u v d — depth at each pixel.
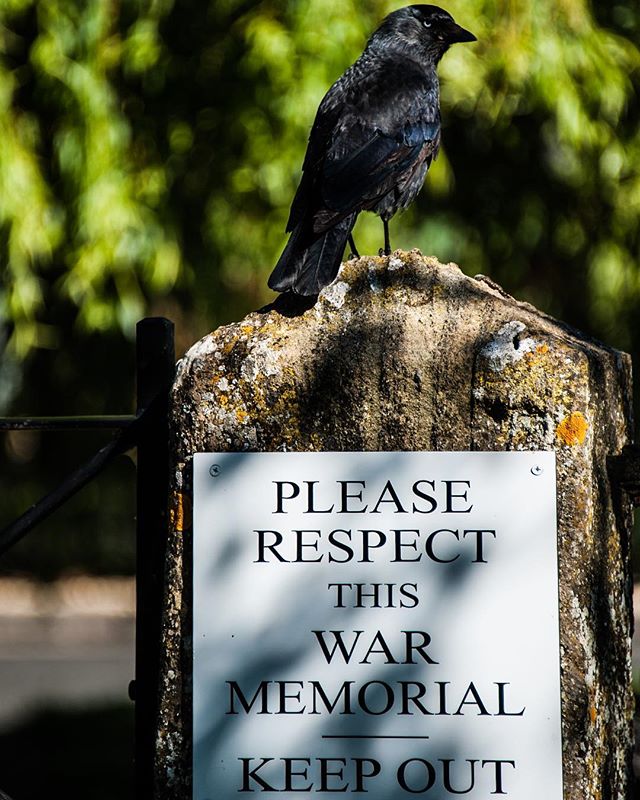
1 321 11.02
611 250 11.15
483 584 3.48
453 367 3.52
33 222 10.12
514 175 11.32
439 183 10.10
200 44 10.19
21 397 14.95
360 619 3.53
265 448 3.61
